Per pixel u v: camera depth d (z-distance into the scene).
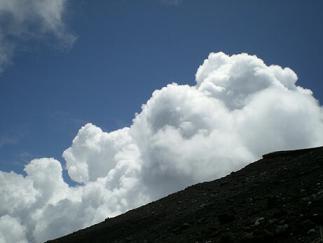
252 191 30.41
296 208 20.30
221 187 40.03
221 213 26.17
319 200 20.02
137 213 41.78
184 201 39.34
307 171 29.58
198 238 22.00
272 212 21.28
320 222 17.28
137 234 30.94
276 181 30.06
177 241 23.14
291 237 16.84
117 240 31.70
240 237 18.89
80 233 40.91
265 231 17.62
